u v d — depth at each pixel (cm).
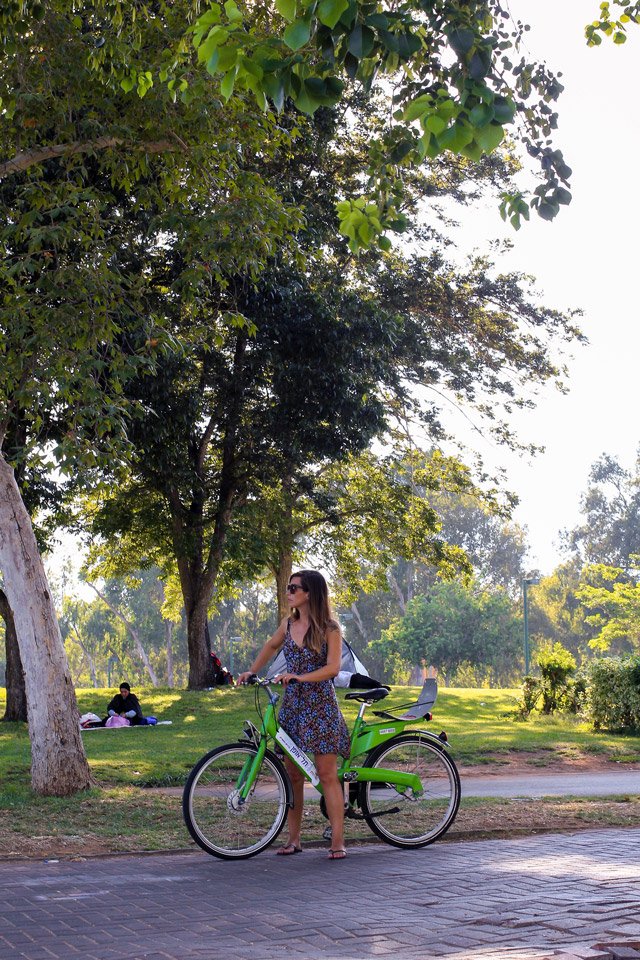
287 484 3077
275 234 1266
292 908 550
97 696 2980
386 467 3394
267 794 727
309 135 2109
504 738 1895
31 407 1266
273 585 5081
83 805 963
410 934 490
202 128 1199
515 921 501
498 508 3416
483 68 416
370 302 2414
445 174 2852
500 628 7488
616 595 4100
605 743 1833
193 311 1425
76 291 1183
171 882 623
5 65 1175
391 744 757
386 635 7494
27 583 1087
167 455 2503
